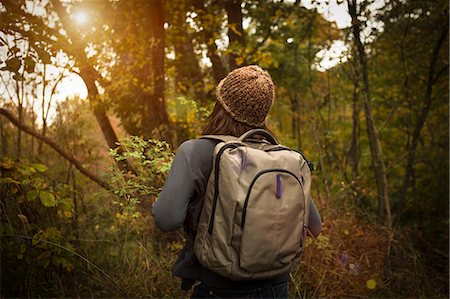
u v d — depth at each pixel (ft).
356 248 12.28
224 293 5.49
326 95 17.53
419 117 16.84
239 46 15.55
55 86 11.19
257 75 6.00
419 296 12.15
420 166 18.97
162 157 9.33
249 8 17.48
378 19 15.03
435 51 16.30
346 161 16.11
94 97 12.79
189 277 5.70
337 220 12.19
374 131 15.38
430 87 16.55
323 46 15.34
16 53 8.67
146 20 14.62
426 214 17.47
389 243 12.44
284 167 5.48
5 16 8.86
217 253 5.26
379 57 18.28
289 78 20.16
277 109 20.98
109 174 9.39
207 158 5.63
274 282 5.68
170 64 17.06
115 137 13.08
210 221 5.35
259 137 6.13
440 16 16.35
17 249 9.80
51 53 9.89
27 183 9.59
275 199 5.35
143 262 10.48
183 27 16.15
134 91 14.14
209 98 17.95
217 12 17.71
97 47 12.44
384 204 15.52
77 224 10.85
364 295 11.67
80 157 12.17
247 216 5.20
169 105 17.52
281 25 18.42
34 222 10.19
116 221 11.06
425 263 13.99
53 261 9.57
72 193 11.14
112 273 10.25
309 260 11.26
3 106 10.84
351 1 14.29
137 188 9.21
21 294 9.77
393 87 18.95
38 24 9.80
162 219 5.32
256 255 5.22
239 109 5.86
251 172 5.33
